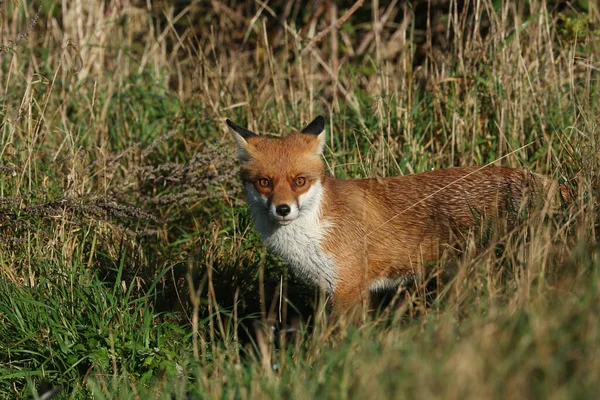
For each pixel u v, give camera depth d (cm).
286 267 1262
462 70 1528
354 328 860
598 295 748
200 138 1631
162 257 1372
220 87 1755
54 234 1259
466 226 1138
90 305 1095
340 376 750
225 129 1598
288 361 875
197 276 1273
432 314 850
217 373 902
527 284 803
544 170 1373
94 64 1898
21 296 1114
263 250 1165
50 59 1877
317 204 1104
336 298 1130
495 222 1043
